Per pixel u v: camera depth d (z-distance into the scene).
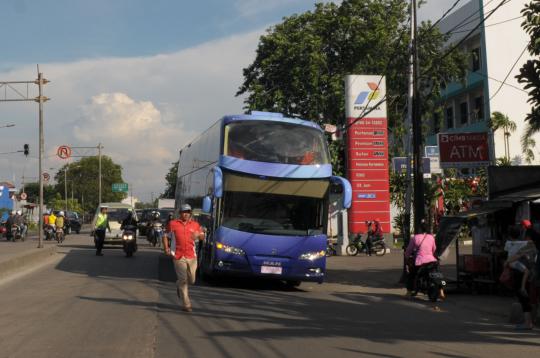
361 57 38.28
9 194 78.56
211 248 15.59
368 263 24.34
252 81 39.91
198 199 19.72
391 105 39.22
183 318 10.53
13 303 12.17
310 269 15.47
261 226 15.34
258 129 15.86
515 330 10.17
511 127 37.75
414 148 17.34
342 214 29.03
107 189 125.06
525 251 10.53
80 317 10.48
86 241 38.81
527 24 12.34
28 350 7.88
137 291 14.16
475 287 15.43
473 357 7.95
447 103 47.56
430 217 30.84
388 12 39.22
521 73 11.91
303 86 37.91
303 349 8.18
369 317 11.43
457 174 36.44
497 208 14.77
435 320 11.23
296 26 39.53
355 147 29.36
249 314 11.20
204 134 19.64
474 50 42.31
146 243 38.66
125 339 8.61
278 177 15.54
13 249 26.39
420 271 14.33
